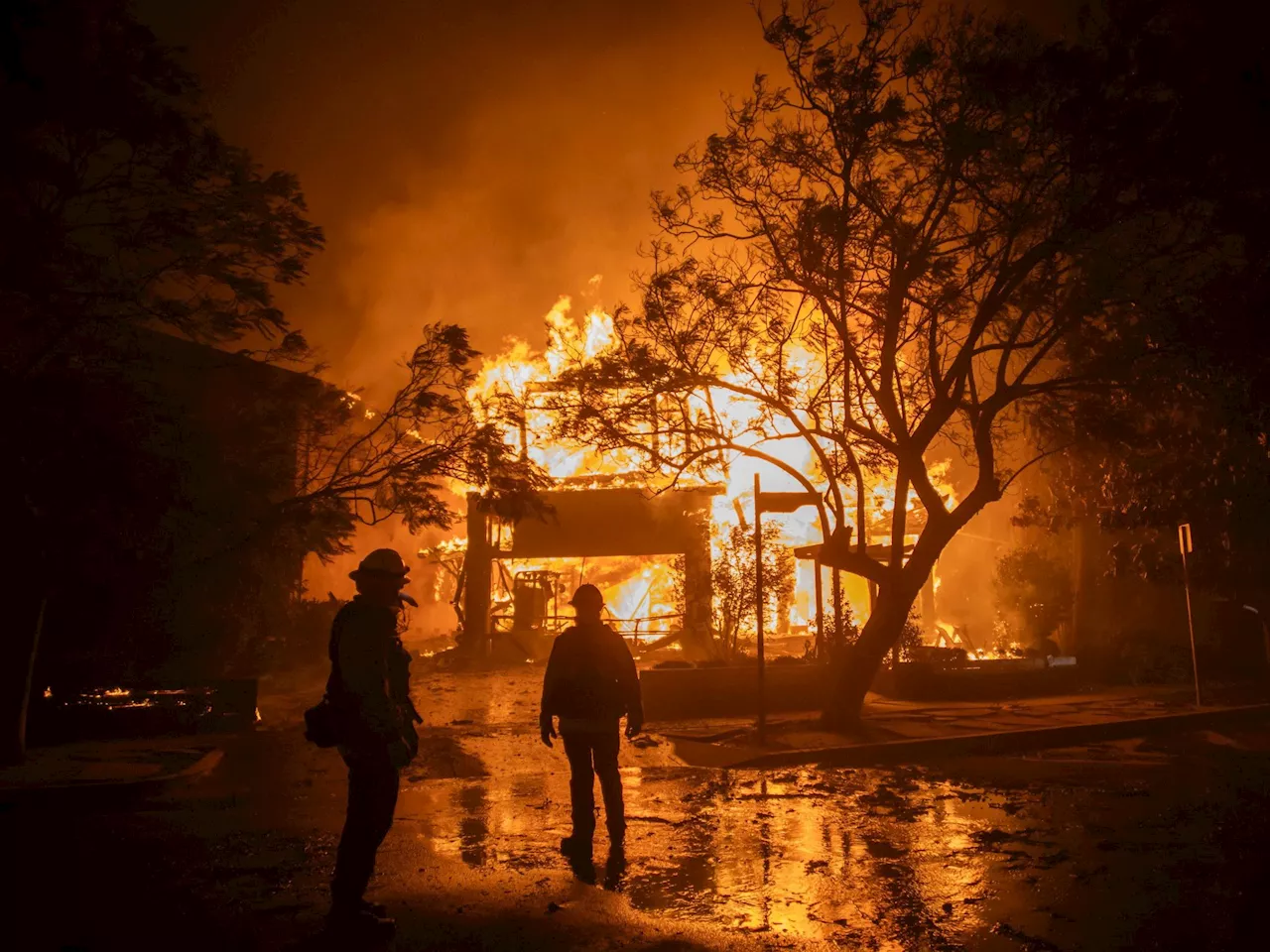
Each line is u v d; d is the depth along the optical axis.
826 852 6.93
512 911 5.42
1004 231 13.28
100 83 10.46
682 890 5.91
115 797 9.37
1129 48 12.02
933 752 12.20
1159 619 24.25
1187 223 12.88
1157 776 10.15
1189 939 4.90
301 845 7.29
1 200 10.84
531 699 21.31
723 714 16.44
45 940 4.99
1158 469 19.83
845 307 13.81
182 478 12.91
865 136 13.02
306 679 24.62
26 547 11.02
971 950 4.79
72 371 11.30
